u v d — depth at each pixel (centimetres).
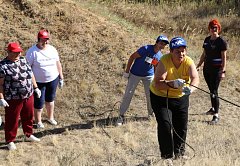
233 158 620
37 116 777
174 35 1420
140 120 805
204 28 1530
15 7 1073
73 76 935
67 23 1066
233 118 813
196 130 747
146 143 702
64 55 982
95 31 1063
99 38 1045
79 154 658
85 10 1150
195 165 565
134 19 1519
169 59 548
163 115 557
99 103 877
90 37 1040
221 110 848
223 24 1559
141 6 1653
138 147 686
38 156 664
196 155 619
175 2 1745
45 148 694
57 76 781
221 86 957
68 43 1016
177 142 586
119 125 780
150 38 1140
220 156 613
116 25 1148
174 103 566
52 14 1078
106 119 818
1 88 655
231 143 691
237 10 1675
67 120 819
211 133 732
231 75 1001
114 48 1021
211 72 768
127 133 731
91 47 1013
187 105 576
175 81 532
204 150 638
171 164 564
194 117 813
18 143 712
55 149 688
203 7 1689
